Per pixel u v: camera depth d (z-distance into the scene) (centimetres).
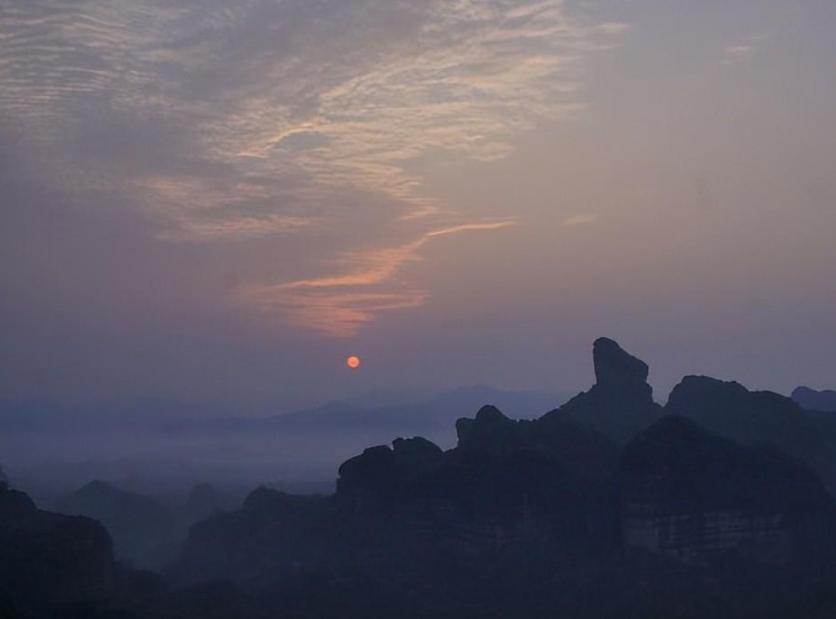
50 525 5675
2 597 4331
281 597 5619
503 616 5178
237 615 5147
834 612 4819
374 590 5625
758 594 5344
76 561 5191
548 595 5522
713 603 5162
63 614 4703
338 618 5184
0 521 5781
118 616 4747
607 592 5441
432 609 5288
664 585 5356
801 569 5750
